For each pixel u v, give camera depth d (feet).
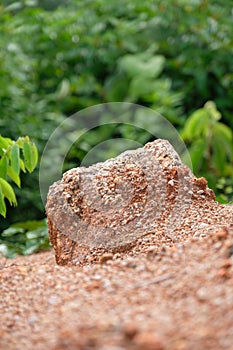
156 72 30.19
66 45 30.89
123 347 8.91
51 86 31.19
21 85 26.96
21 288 12.17
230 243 11.93
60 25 29.96
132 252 13.83
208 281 10.86
